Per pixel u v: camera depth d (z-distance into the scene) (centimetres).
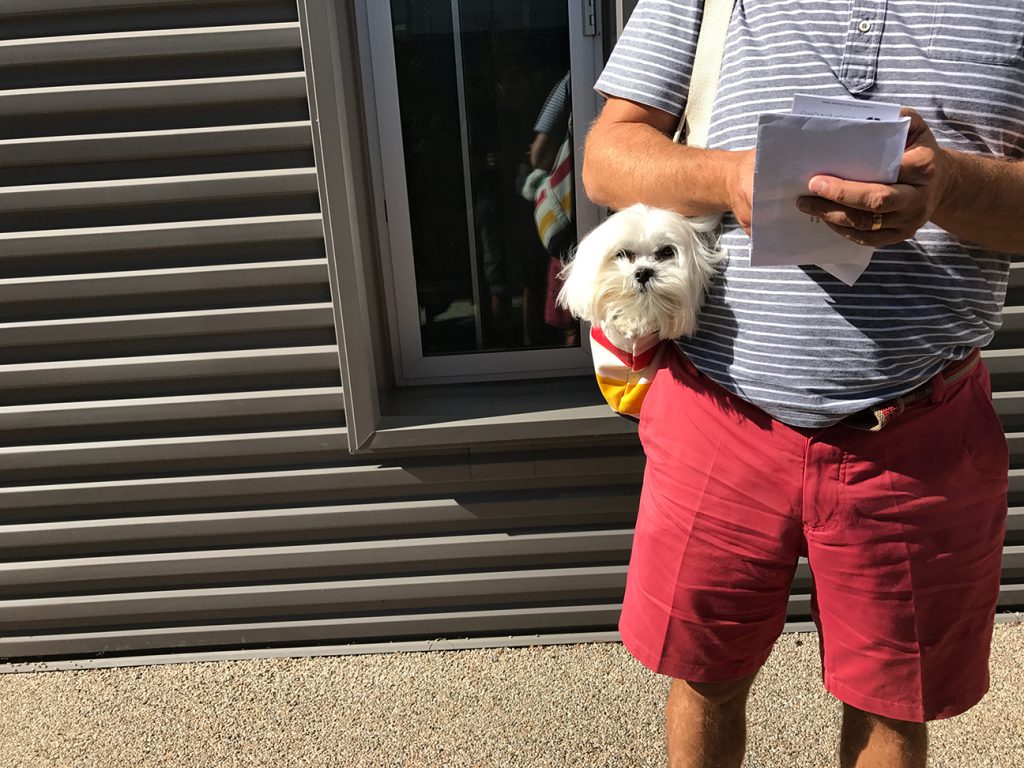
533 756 199
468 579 241
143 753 207
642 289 123
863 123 90
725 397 127
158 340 230
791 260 104
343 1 216
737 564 131
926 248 111
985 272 115
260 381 232
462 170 242
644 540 141
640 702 216
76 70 214
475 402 240
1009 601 243
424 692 224
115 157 218
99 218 223
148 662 244
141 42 211
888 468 118
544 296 252
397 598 243
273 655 244
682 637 138
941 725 202
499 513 237
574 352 254
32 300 226
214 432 235
